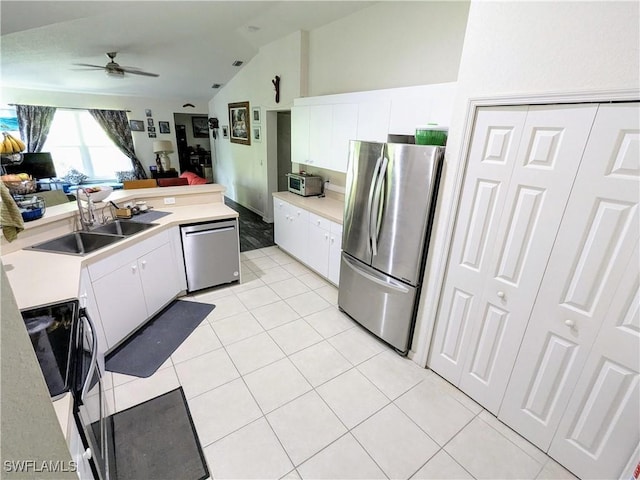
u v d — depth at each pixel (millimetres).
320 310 2988
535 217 1530
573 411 1538
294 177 4242
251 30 4195
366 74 3340
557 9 1296
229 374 2160
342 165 3354
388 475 1555
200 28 3979
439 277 2031
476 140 1697
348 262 2711
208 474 1529
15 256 1960
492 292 1772
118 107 7355
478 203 1752
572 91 1303
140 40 4098
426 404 1972
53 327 1318
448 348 2102
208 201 3516
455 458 1648
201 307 2967
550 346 1575
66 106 6789
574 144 1354
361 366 2281
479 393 1960
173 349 2387
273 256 4305
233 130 6684
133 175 7785
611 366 1383
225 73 5996
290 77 4363
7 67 4633
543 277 1543
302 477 1534
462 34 2434
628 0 1122
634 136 1203
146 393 1979
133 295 2418
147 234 2506
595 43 1222
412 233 2102
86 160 7402
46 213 2309
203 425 1778
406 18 2816
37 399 532
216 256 3156
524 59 1434
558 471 1601
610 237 1311
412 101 2480
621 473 1426
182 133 9023
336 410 1906
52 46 3869
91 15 2859
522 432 1769
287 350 2422
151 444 1658
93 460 1082
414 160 1982
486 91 1600
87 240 2428
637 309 1277
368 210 2410
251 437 1721
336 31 3607
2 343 467
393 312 2346
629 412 1358
